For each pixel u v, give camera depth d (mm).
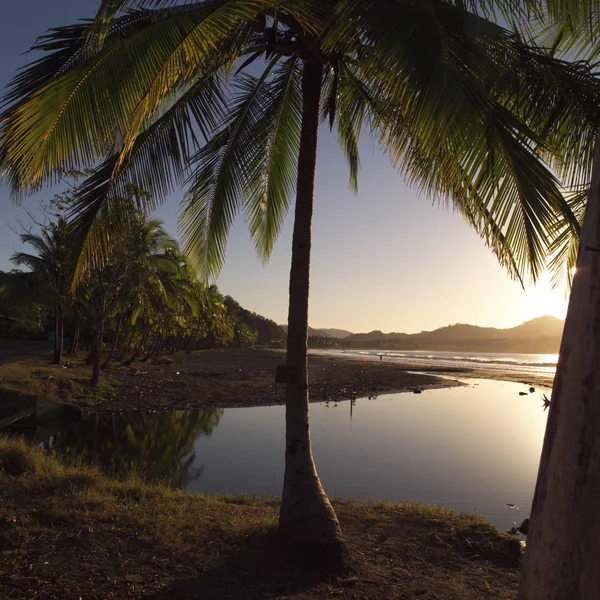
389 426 17219
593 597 1685
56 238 19359
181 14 3895
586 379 1792
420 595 4133
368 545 5117
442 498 8969
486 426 17594
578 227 4359
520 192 4215
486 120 3674
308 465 4793
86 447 12922
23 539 4398
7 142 3793
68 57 4375
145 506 5660
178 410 19906
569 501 1766
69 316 29719
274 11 4590
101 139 3842
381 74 3824
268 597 3766
